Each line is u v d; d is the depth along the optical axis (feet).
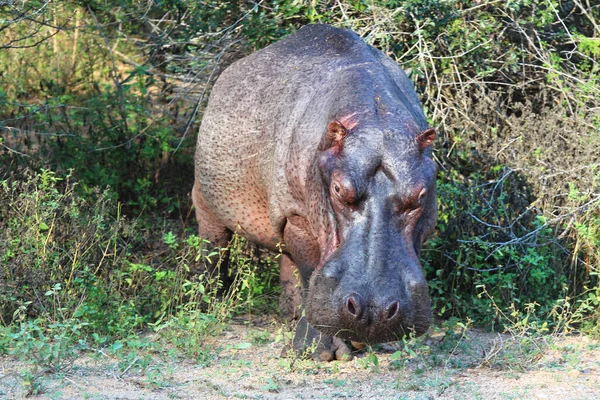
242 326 36.17
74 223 36.70
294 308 35.53
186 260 38.01
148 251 43.39
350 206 26.45
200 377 28.68
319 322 25.84
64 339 29.50
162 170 49.57
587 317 35.70
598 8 49.14
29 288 33.78
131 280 35.01
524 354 30.89
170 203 48.47
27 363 28.60
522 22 44.04
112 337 32.35
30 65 57.72
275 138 32.81
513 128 42.65
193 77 45.93
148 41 52.13
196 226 47.34
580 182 39.55
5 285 33.17
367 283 25.35
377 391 27.48
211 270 39.50
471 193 38.96
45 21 47.03
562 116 42.45
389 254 25.77
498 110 43.86
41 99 55.88
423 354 31.12
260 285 39.52
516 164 40.55
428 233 29.22
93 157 48.16
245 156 35.06
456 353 31.94
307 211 29.40
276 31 43.29
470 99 44.27
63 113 50.90
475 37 43.98
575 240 38.73
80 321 32.17
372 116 27.99
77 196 41.39
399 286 25.44
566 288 34.91
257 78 35.96
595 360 31.22
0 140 45.98
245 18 44.24
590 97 42.45
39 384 26.66
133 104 49.21
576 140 40.70
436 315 37.42
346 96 29.37
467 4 45.32
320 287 25.94
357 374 29.53
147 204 47.96
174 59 47.39
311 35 36.27
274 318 37.40
